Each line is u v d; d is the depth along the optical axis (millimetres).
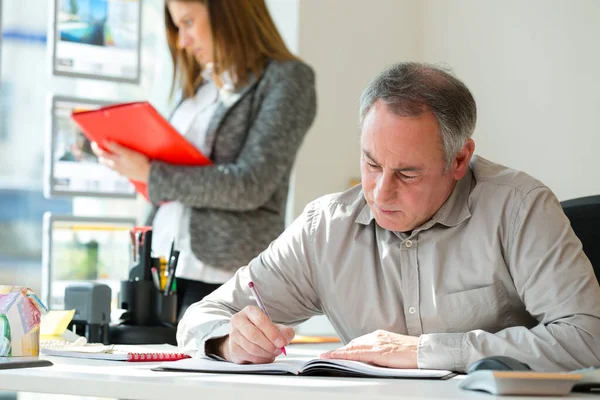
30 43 3918
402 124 1682
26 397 3473
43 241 3619
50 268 3367
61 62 3248
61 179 3273
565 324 1596
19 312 1699
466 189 1857
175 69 2893
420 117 1682
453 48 4422
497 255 1783
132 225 3523
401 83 1696
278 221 2803
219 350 1719
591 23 3783
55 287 3371
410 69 1720
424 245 1848
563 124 3887
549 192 1808
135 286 2264
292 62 2775
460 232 1833
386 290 1890
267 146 2678
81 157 3311
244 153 2695
